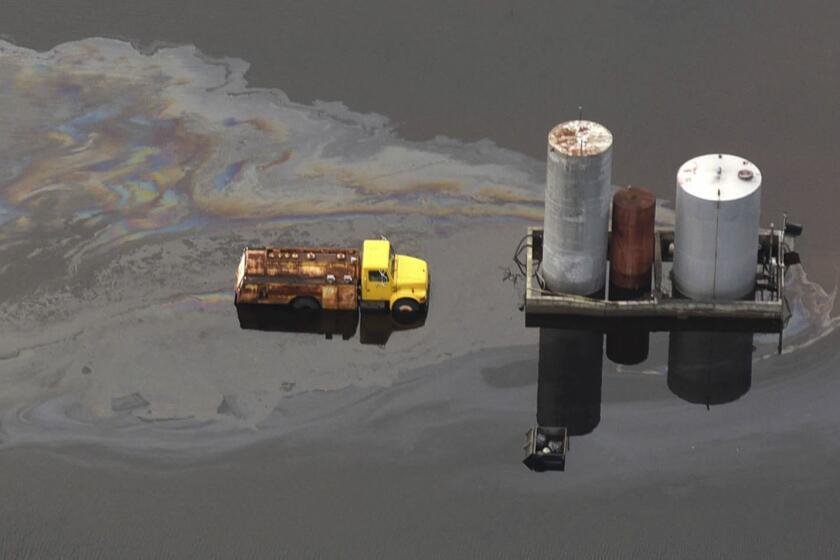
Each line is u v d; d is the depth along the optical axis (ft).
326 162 620.49
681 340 556.92
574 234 552.00
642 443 528.22
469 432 532.32
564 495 514.27
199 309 570.05
